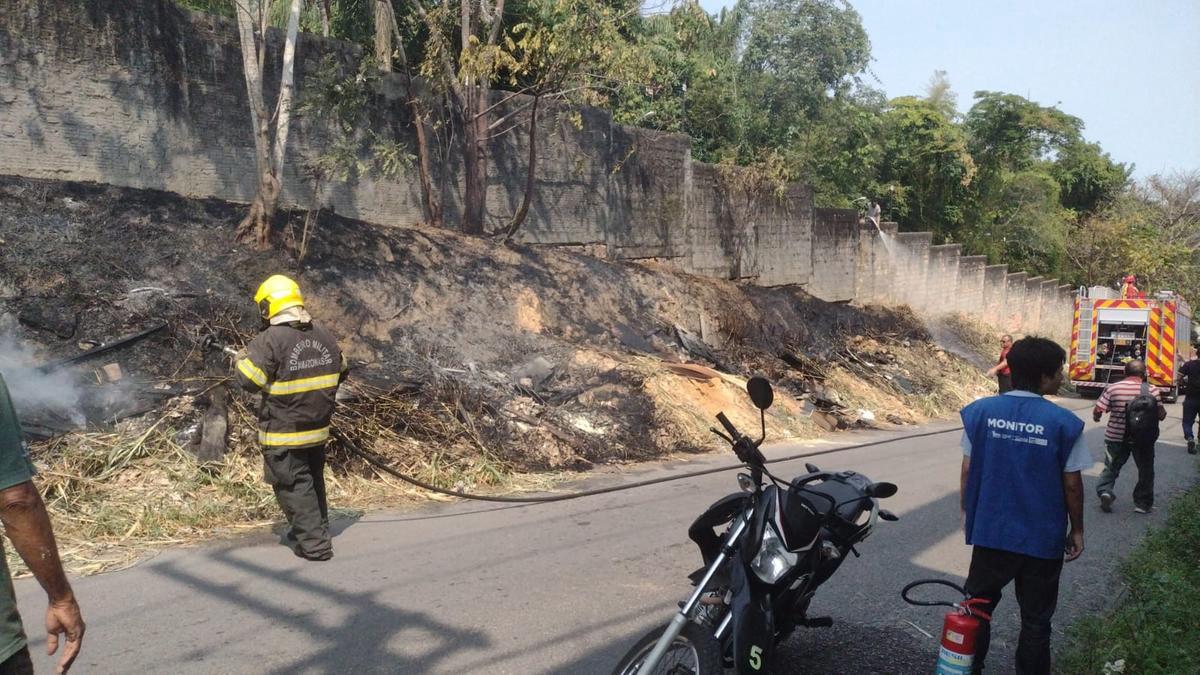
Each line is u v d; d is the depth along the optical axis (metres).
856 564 7.26
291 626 5.24
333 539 7.02
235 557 6.43
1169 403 27.19
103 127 10.55
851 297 26.03
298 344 6.38
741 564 4.21
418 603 5.72
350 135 13.18
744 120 26.48
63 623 2.79
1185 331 30.91
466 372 11.07
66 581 2.81
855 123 30.53
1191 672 4.75
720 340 17.66
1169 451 16.19
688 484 9.88
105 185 10.54
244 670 4.63
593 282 15.54
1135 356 27.05
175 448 7.69
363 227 12.76
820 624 4.94
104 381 8.09
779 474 10.91
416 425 9.46
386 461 8.81
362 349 10.64
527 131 15.95
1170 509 9.23
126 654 4.76
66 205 9.85
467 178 14.69
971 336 29.38
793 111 28.62
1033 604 4.55
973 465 4.66
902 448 14.07
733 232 21.25
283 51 12.37
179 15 11.24
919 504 9.65
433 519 7.79
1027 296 39.41
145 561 6.23
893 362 21.86
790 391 16.97
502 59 13.34
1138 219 47.91
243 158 11.98
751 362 17.36
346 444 8.37
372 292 11.62
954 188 36.91
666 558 6.98
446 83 14.31
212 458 7.77
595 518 8.14
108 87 10.58
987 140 39.38
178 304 9.20
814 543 4.36
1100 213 48.59
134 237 9.95
